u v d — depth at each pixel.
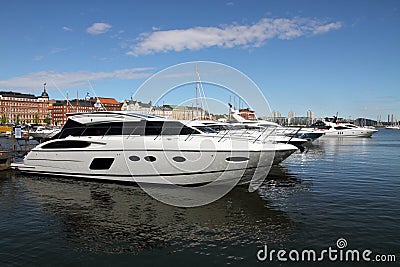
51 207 9.38
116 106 105.06
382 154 25.22
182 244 6.82
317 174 15.16
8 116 115.31
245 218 8.40
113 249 6.59
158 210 9.05
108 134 12.10
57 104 119.06
